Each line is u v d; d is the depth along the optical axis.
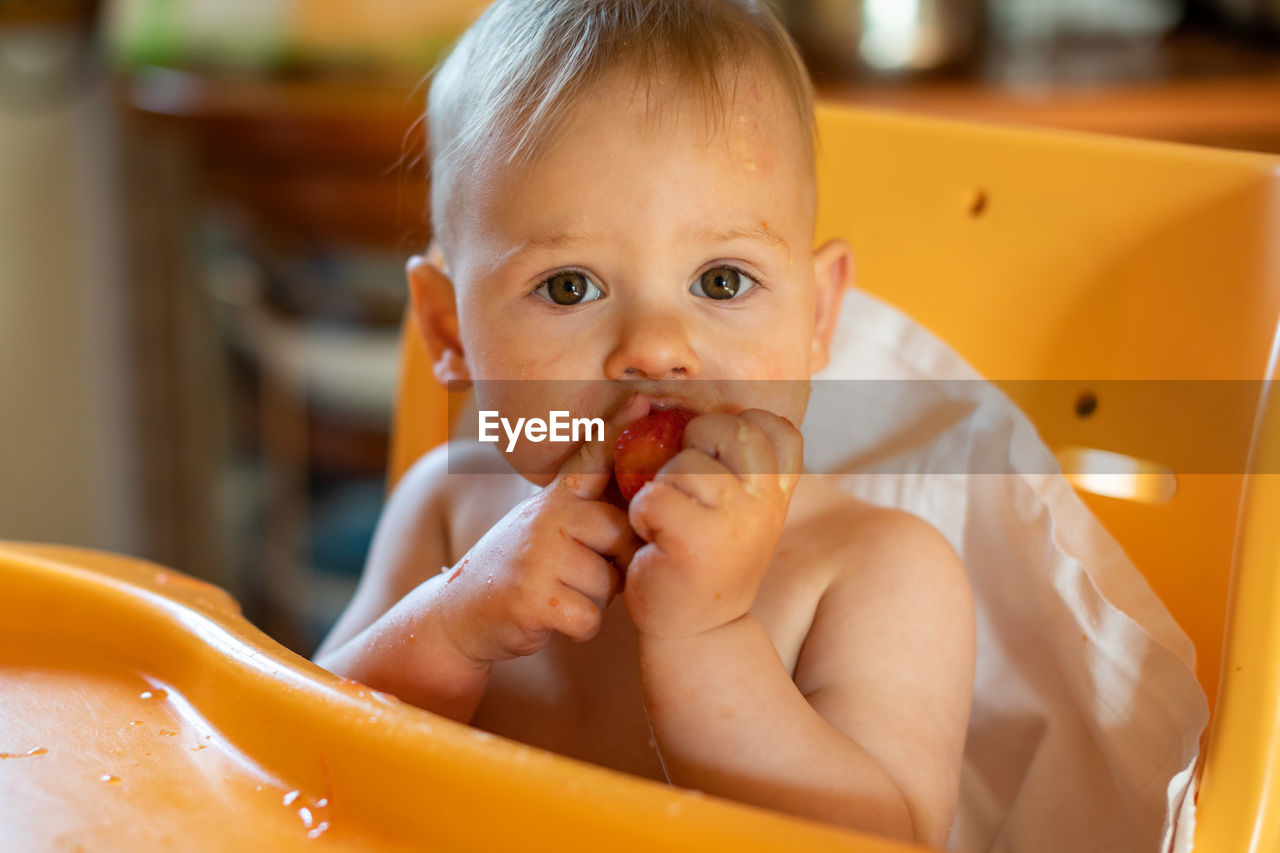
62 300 1.43
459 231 0.60
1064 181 0.66
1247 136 1.11
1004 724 0.64
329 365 1.31
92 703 0.49
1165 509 0.61
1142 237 0.64
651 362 0.55
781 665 0.52
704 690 0.51
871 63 1.24
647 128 0.56
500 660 0.58
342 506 1.45
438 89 0.65
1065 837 0.61
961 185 0.68
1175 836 0.55
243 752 0.47
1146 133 1.10
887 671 0.57
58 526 1.47
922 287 0.68
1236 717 0.53
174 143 1.42
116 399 1.48
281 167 1.20
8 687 0.50
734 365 0.56
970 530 0.65
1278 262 0.59
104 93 1.41
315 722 0.46
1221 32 1.43
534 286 0.57
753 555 0.51
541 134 0.57
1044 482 0.61
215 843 0.43
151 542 1.52
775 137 0.58
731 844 0.41
